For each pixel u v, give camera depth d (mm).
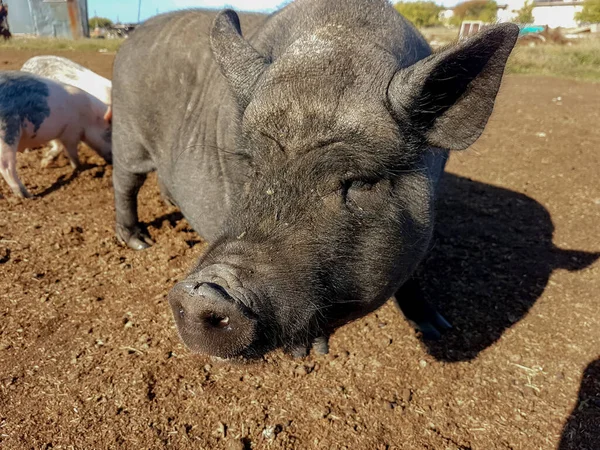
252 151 443
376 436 616
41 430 604
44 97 1231
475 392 680
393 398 668
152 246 1022
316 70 432
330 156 415
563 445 606
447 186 1342
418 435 618
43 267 929
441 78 426
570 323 810
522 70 3512
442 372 712
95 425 613
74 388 664
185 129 795
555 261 985
